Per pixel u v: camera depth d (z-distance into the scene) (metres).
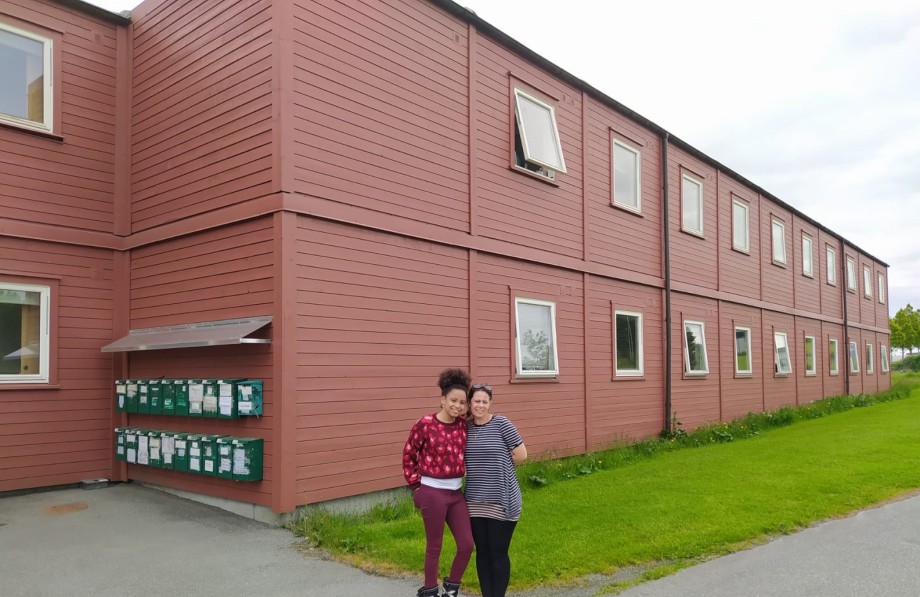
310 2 8.04
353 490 8.05
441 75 9.88
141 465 9.38
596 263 13.04
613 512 7.77
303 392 7.58
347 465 8.01
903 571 5.75
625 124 14.41
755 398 19.56
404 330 8.91
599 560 6.06
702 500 8.30
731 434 15.38
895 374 56.09
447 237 9.70
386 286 8.73
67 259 9.37
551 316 11.80
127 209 9.93
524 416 10.96
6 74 8.98
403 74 9.23
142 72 9.84
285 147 7.62
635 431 13.88
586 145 13.05
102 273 9.70
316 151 7.96
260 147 7.84
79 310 9.45
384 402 8.53
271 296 7.61
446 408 5.04
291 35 7.79
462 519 5.00
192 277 8.76
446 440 5.02
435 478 4.99
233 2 8.36
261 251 7.79
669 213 15.81
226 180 8.27
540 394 11.35
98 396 9.57
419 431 5.10
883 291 35.78
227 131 8.32
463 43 10.35
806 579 5.59
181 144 9.04
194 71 8.90
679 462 11.44
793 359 22.89
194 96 8.88
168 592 5.48
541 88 12.00
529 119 11.66
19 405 8.88
